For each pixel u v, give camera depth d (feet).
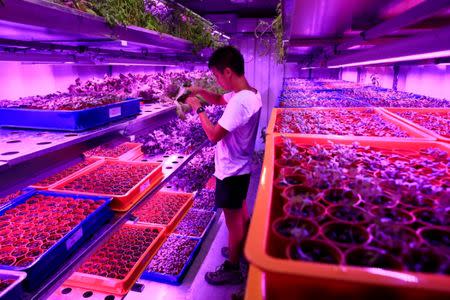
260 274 2.82
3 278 3.75
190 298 8.54
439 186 3.60
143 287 8.78
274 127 6.97
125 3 8.70
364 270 1.97
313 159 4.61
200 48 14.11
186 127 12.78
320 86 19.92
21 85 10.63
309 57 23.41
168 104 10.68
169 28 12.69
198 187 12.53
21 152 4.48
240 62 8.20
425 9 4.91
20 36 6.40
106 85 11.34
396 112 9.40
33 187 6.77
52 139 5.44
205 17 24.25
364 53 8.73
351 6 7.31
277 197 3.59
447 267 2.14
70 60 9.85
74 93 9.39
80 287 7.15
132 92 10.90
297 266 2.01
